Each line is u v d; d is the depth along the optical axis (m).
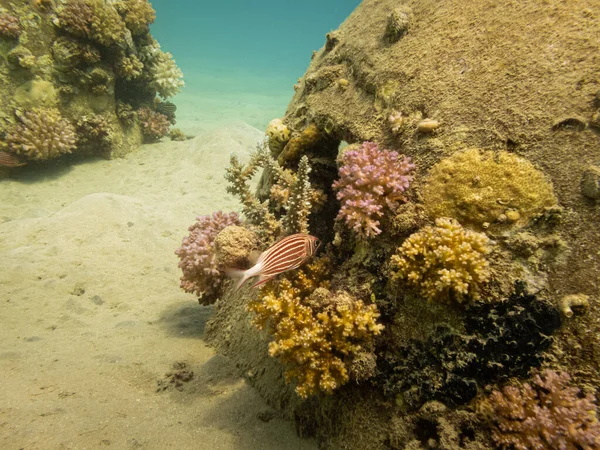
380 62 0.89
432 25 0.85
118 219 1.90
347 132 0.91
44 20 2.41
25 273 1.42
